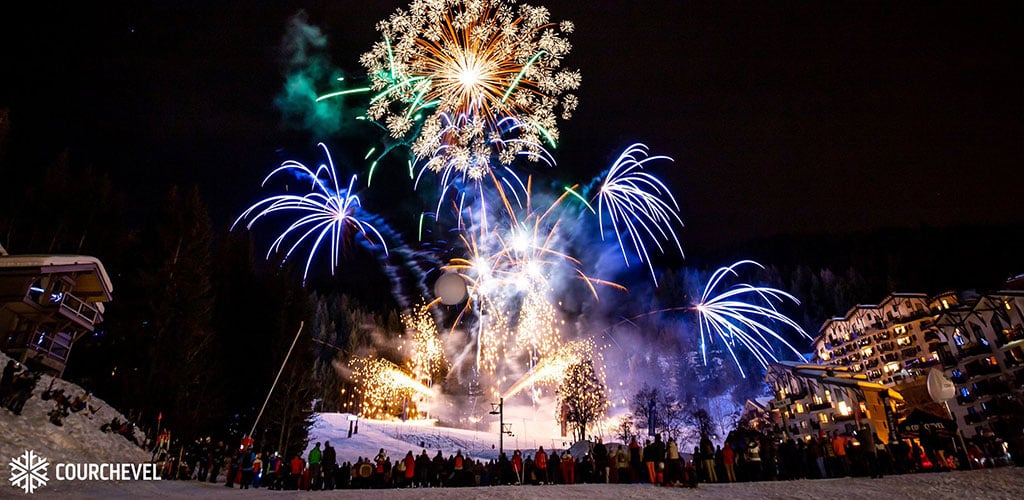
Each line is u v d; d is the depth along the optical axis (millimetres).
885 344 79062
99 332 37875
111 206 48469
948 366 59625
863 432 18172
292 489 19453
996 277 130000
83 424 23531
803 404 68750
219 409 38812
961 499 13273
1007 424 51750
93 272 33562
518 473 21625
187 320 37281
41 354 30172
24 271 29906
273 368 44219
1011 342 53750
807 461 19625
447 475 22094
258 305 47250
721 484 16984
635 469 19328
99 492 14875
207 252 41812
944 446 22047
